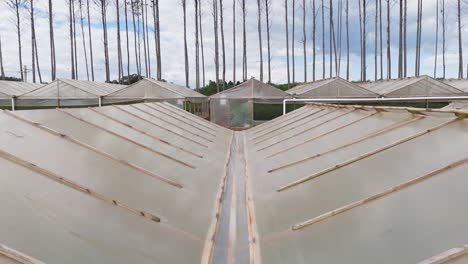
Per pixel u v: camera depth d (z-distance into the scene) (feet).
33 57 182.19
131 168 24.45
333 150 29.63
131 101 108.88
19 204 14.98
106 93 112.27
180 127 53.57
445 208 14.84
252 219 21.21
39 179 17.75
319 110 59.67
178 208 21.06
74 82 112.06
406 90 105.29
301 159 31.14
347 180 21.63
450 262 11.39
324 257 14.62
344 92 107.34
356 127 35.17
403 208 15.90
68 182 18.45
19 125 24.21
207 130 62.18
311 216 18.84
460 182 16.42
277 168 30.76
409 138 23.94
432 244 12.87
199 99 122.42
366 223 15.90
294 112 72.64
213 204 23.75
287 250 16.21
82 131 29.19
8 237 12.56
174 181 25.45
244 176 34.24
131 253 14.71
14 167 17.94
